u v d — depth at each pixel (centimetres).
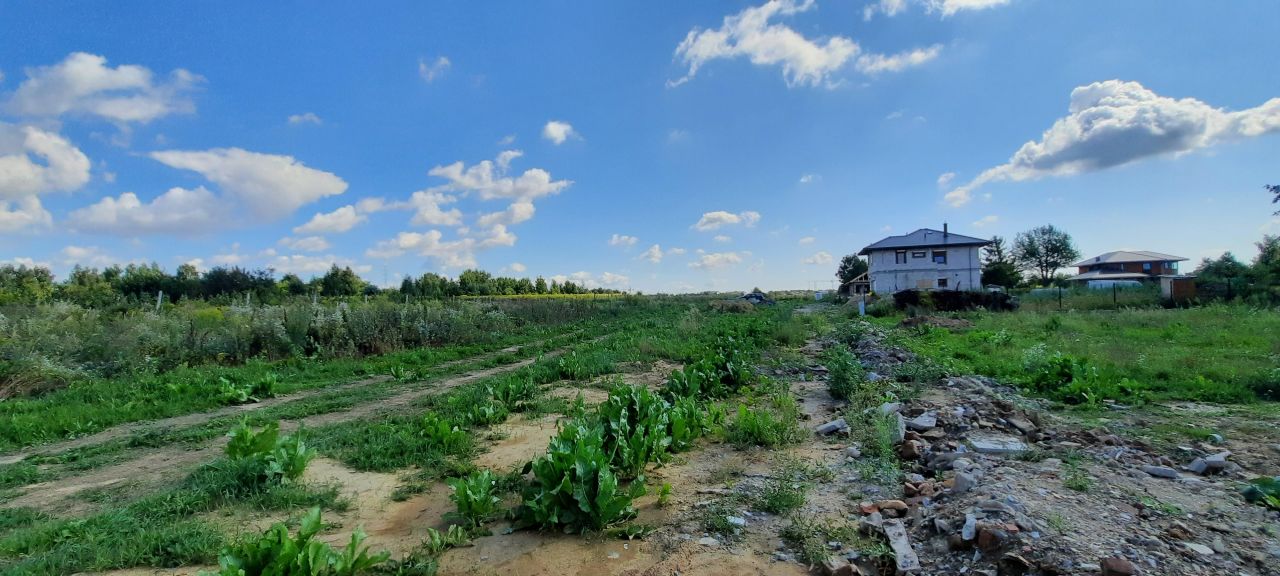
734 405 842
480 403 840
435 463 581
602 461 432
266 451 534
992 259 7500
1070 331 1552
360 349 1559
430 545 391
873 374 1003
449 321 1842
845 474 520
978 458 516
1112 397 796
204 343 1335
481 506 433
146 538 390
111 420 805
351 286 3403
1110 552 320
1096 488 426
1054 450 539
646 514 447
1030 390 872
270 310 1515
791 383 1022
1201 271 3161
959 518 374
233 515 444
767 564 362
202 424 792
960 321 2095
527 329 2322
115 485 543
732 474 533
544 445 657
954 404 739
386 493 509
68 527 412
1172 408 737
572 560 374
